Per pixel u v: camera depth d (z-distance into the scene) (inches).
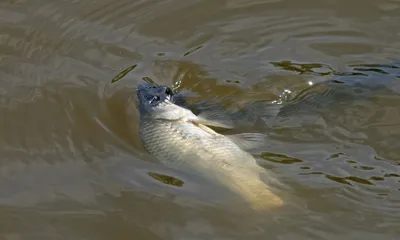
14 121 631.2
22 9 806.5
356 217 486.9
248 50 734.5
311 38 746.2
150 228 502.0
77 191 544.1
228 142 548.4
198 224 498.3
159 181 538.6
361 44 730.2
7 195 546.9
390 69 668.1
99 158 576.4
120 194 534.3
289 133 573.0
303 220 488.1
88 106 647.8
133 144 588.7
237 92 659.4
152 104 610.5
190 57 728.3
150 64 717.3
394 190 506.3
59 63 719.1
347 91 626.5
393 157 542.0
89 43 752.3
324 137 566.6
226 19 782.5
